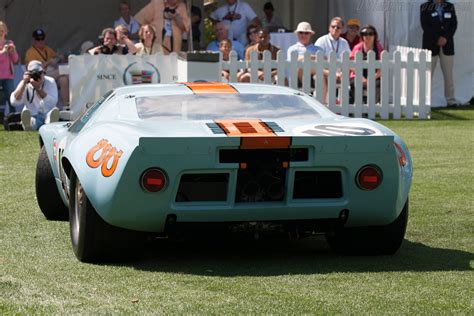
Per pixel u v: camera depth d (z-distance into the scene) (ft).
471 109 128.36
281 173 40.75
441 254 45.44
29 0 126.21
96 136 42.83
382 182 41.34
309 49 119.24
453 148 89.25
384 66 117.19
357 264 43.04
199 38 128.16
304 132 41.06
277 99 47.37
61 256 44.68
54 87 103.24
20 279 39.55
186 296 36.29
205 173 39.81
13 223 54.49
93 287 37.99
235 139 39.34
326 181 41.47
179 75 102.63
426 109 118.52
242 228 41.57
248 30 127.54
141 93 47.93
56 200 54.95
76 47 128.26
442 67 131.34
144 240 42.80
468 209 58.75
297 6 140.77
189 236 42.19
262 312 33.76
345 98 116.67
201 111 45.09
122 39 109.19
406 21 129.08
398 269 41.78
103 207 40.47
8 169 76.64
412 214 57.11
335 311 33.91
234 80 113.19
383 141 40.81
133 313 33.68
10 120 102.53
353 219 41.98
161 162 39.22
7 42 111.14
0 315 33.50
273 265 42.88
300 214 41.16
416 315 33.37
